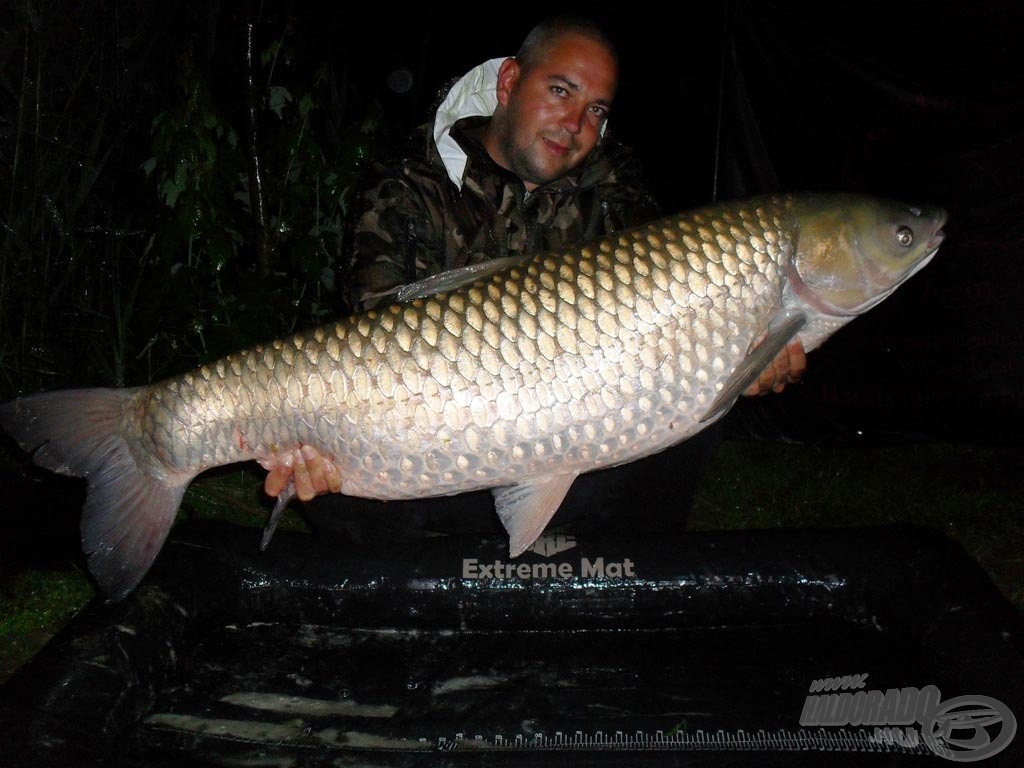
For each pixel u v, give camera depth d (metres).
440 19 3.49
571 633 1.25
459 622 1.25
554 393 1.02
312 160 1.99
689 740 1.00
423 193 1.32
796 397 2.01
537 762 0.96
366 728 1.03
